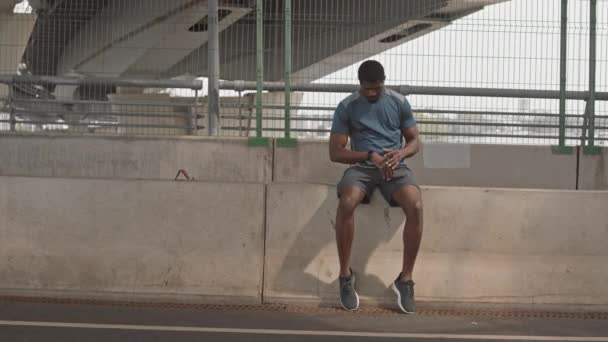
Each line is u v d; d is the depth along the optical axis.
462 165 12.60
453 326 6.75
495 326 6.79
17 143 13.65
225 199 7.62
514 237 7.61
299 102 13.44
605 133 13.27
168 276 7.55
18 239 7.62
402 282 7.24
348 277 7.26
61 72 14.70
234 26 14.16
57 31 14.32
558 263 7.60
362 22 13.45
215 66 13.52
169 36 17.00
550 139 13.29
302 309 7.37
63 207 7.63
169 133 14.90
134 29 15.87
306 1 13.44
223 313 7.09
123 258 7.57
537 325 6.87
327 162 13.34
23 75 14.27
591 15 12.92
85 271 7.56
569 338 6.36
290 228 7.60
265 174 13.39
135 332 6.24
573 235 7.64
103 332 6.22
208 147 13.46
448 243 7.59
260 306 7.47
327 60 13.48
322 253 7.57
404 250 7.24
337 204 7.61
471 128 13.17
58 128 14.66
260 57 13.09
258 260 7.56
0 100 14.30
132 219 7.61
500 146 13.20
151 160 13.59
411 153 7.29
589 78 13.05
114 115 14.59
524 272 7.58
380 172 7.25
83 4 14.46
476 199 7.62
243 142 13.41
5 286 7.55
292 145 13.34
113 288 7.54
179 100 14.73
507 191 7.64
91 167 13.64
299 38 13.45
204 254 7.57
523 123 13.24
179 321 6.70
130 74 17.17
